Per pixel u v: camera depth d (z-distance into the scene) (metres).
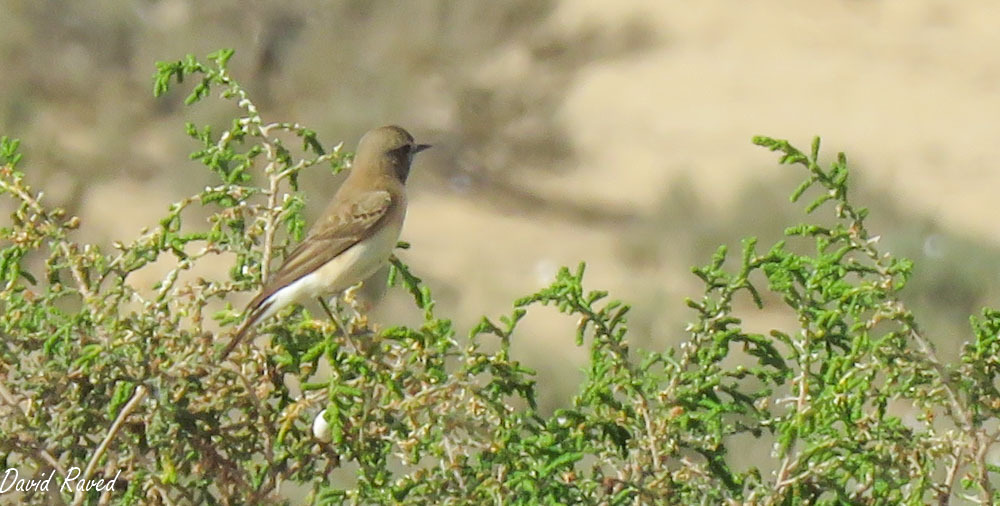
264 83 30.83
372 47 31.78
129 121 29.42
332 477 9.24
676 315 21.75
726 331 6.78
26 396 6.67
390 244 9.43
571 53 37.25
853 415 6.54
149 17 31.16
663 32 42.94
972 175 33.84
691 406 6.67
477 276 26.28
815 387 6.80
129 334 6.47
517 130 33.25
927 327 22.44
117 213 26.20
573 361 19.41
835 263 6.80
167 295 6.84
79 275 6.91
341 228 9.20
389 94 31.17
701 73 40.25
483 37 33.41
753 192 29.36
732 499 6.66
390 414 6.62
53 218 7.02
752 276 24.86
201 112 29.50
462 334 21.80
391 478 6.97
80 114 30.00
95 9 30.58
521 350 19.38
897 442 6.50
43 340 6.79
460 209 30.47
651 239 28.05
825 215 28.52
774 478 6.87
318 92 31.03
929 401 6.66
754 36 43.19
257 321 6.99
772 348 6.89
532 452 6.41
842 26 44.84
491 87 32.97
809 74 40.75
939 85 40.41
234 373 6.56
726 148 35.34
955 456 6.60
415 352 6.56
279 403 6.96
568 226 30.08
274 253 7.45
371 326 7.36
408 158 10.23
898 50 43.12
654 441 6.55
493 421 6.55
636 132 36.22
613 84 39.00
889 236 26.28
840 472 7.18
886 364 6.53
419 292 7.74
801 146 35.66
